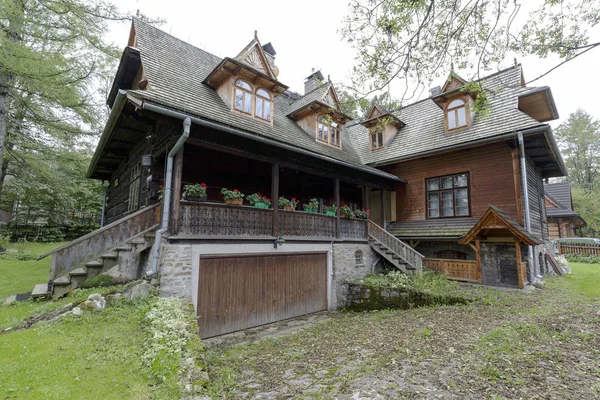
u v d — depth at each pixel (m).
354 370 4.34
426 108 14.95
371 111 15.11
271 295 8.55
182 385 3.48
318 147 11.83
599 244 19.31
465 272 9.96
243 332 7.67
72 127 11.77
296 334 7.40
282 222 8.88
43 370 3.41
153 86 7.71
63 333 4.43
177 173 6.78
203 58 11.38
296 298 9.20
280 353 5.93
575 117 37.31
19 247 14.84
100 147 9.97
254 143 8.38
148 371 3.62
